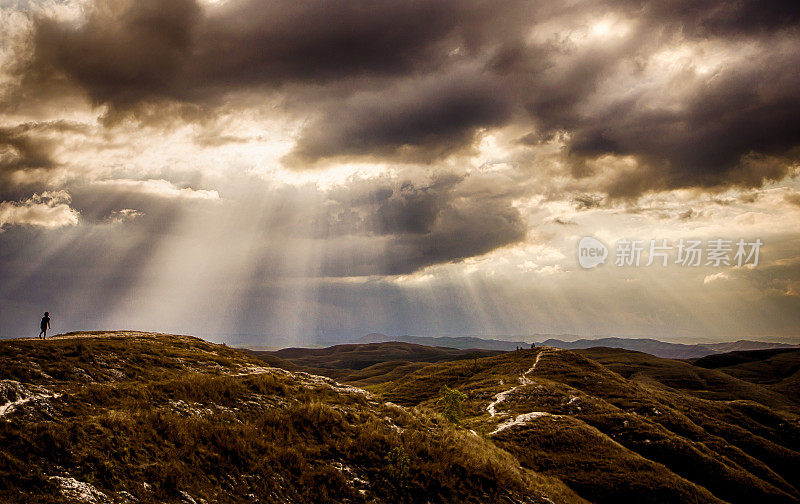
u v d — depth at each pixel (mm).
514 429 61875
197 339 66500
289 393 37531
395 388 129125
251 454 26141
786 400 171250
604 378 112375
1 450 19625
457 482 30594
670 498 48469
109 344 43875
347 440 31266
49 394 27109
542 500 33094
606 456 56125
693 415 101062
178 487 21562
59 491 18344
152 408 27859
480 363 143875
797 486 79938
